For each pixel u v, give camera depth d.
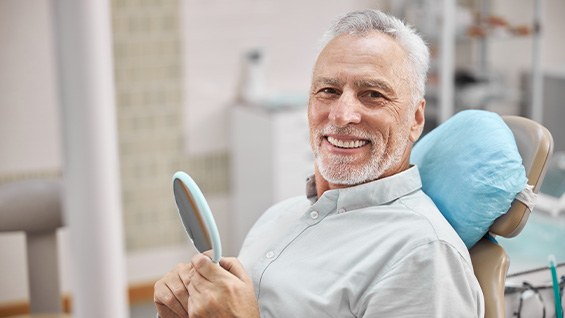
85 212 1.75
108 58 1.74
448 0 4.00
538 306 1.72
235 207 4.14
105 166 1.75
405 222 1.46
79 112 1.71
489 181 1.47
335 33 1.55
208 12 3.92
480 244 1.54
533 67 4.46
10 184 2.43
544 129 1.53
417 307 1.36
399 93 1.50
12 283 3.64
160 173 3.95
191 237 1.45
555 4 4.88
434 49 4.16
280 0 4.10
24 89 3.53
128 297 3.90
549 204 2.28
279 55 4.16
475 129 1.56
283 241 1.59
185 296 1.50
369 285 1.43
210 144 4.05
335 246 1.52
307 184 1.69
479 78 4.43
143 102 3.85
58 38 1.69
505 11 4.62
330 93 1.53
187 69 3.92
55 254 2.43
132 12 3.73
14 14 3.45
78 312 1.81
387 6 4.36
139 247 3.94
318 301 1.46
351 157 1.50
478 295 1.41
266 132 3.78
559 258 1.90
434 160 1.61
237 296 1.42
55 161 3.64
